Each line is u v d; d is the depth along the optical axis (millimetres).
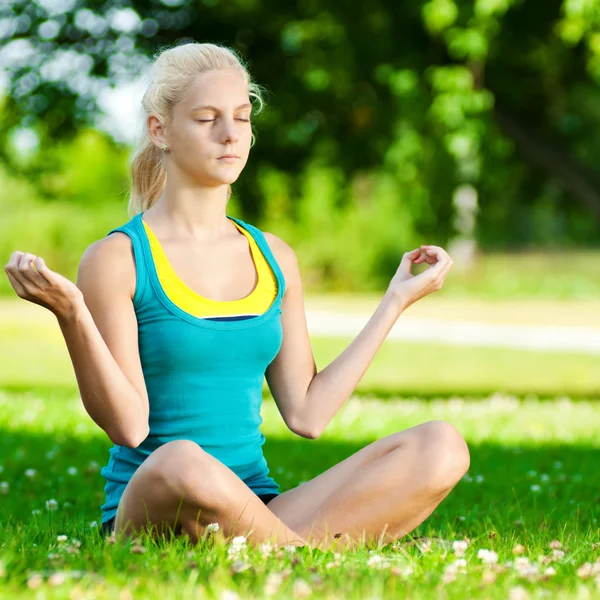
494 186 29531
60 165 31797
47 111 29391
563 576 7289
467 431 19594
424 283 8594
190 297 7969
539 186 40312
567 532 10211
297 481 13906
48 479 13727
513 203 41688
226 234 8406
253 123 29953
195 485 7398
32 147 32094
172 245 8133
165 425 8000
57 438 17609
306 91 29562
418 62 27812
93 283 7840
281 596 6168
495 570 7254
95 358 7156
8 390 30094
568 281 84625
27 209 88062
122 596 6027
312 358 8750
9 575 6703
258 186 31953
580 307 68188
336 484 8344
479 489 13312
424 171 28125
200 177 8086
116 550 7289
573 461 16109
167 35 29781
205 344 7910
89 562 7055
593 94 35188
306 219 78188
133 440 7441
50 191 31875
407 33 28266
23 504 11922
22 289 6785
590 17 26094
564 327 56219
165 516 7621
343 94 29766
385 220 79750
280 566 6992
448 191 28984
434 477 8133
